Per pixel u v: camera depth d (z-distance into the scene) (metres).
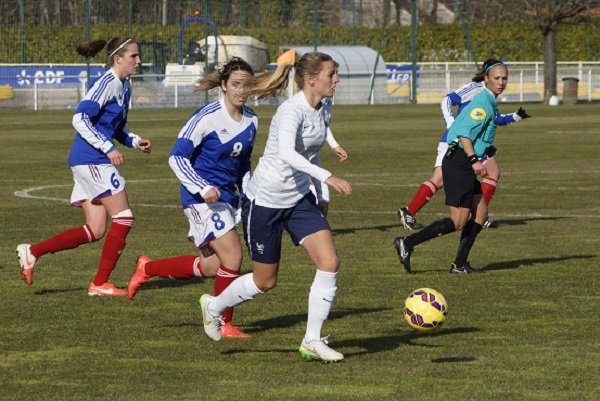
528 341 14.57
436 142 57.41
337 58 108.31
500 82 19.95
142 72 104.69
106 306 17.25
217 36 107.31
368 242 24.53
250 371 12.97
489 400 11.57
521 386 12.14
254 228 13.62
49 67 100.81
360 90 109.31
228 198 15.12
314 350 13.37
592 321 15.93
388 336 14.97
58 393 11.96
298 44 118.12
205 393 11.91
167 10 111.69
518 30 123.62
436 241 24.66
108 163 18.25
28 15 108.12
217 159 14.87
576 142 56.81
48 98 99.69
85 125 18.11
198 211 14.92
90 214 18.45
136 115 86.19
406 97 111.12
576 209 30.25
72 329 15.48
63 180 39.56
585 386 12.13
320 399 11.64
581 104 102.25
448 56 123.06
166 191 35.78
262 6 116.69
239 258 14.91
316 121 13.44
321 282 13.36
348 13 120.31
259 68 110.25
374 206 31.39
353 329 15.45
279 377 12.63
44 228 26.72
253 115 15.03
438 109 94.88
